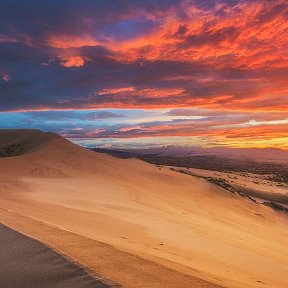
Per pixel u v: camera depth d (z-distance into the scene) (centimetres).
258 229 2894
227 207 3672
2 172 2620
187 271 554
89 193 2261
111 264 478
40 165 3081
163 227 1439
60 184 2497
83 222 1157
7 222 727
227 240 1589
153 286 418
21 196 1734
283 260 1436
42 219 977
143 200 2502
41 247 541
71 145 4034
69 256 496
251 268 1026
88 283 417
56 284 426
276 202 6088
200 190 4094
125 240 930
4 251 545
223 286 476
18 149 4028
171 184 3975
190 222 1934
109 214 1535
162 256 744
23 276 455
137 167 4266
